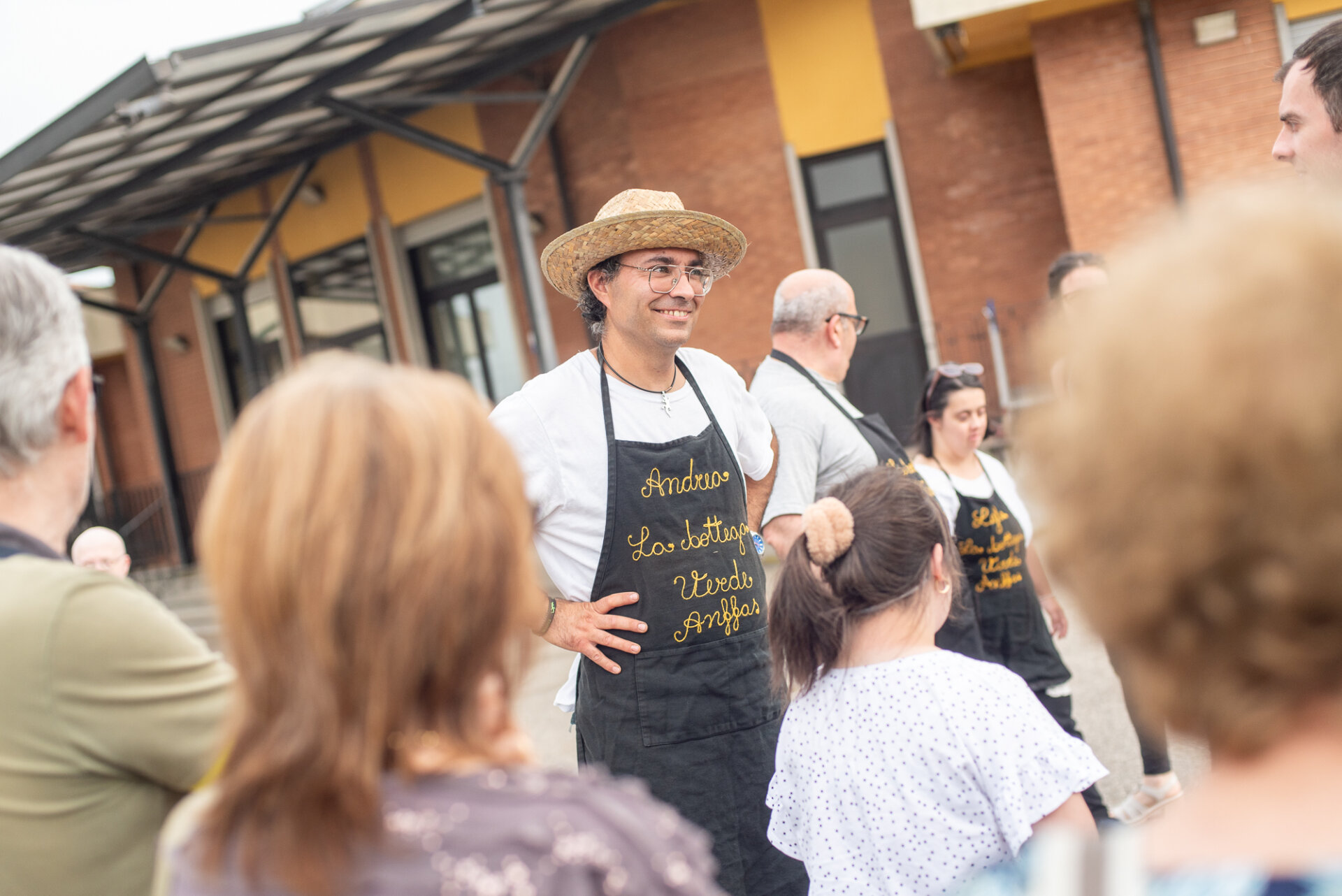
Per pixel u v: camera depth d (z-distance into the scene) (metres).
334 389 0.96
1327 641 0.63
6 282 1.38
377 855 0.86
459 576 0.90
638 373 2.58
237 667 0.93
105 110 6.91
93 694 1.30
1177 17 8.52
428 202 11.69
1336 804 0.65
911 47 9.78
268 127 9.48
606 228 2.44
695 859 0.95
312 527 0.89
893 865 1.81
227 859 0.88
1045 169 9.58
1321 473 0.61
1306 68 2.11
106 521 14.98
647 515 2.49
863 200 10.12
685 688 2.47
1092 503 0.70
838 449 3.09
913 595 1.89
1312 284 0.64
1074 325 0.74
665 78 10.20
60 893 1.30
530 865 0.86
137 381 15.08
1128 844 0.68
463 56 9.03
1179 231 0.73
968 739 1.76
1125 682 3.49
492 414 2.51
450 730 0.93
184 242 12.70
